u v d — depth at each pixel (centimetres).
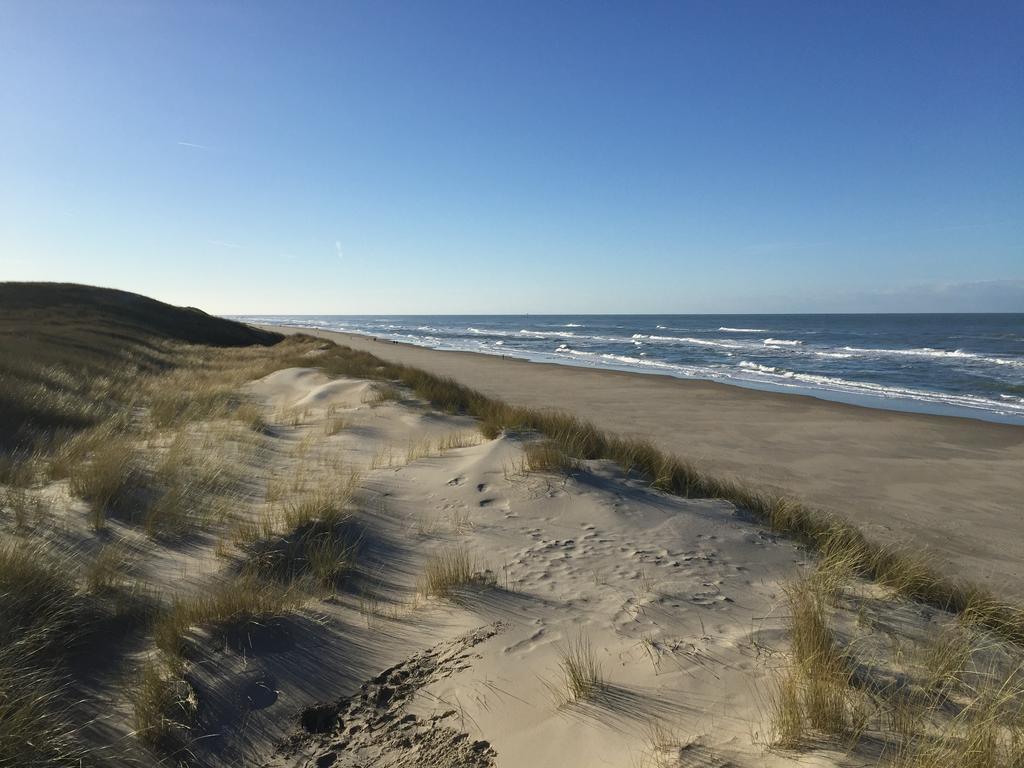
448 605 441
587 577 486
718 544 578
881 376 3158
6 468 699
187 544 546
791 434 1611
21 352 1750
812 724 261
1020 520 934
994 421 1912
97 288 4684
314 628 413
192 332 4466
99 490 610
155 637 381
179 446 866
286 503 673
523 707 310
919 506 1002
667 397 2311
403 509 675
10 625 357
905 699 289
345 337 7719
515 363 3962
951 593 527
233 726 321
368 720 324
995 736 241
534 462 793
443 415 1338
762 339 7025
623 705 297
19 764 262
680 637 371
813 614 375
